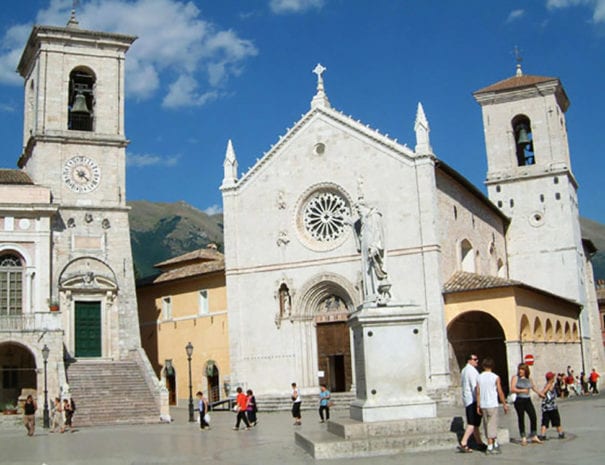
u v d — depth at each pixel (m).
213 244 74.12
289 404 51.56
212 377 59.81
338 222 52.88
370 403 23.36
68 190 57.47
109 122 59.97
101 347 56.25
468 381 20.61
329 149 53.50
